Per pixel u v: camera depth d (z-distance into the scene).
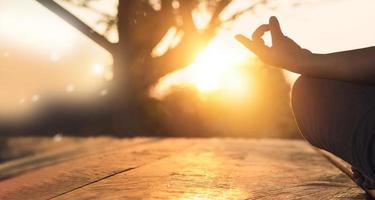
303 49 1.58
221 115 11.29
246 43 1.64
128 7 7.72
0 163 7.05
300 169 3.11
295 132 10.73
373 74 1.46
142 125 9.80
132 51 8.06
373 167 1.56
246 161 3.51
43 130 10.45
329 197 2.27
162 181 2.68
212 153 4.12
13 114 10.12
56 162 4.75
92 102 10.12
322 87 1.59
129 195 2.35
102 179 2.84
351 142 1.55
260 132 10.85
